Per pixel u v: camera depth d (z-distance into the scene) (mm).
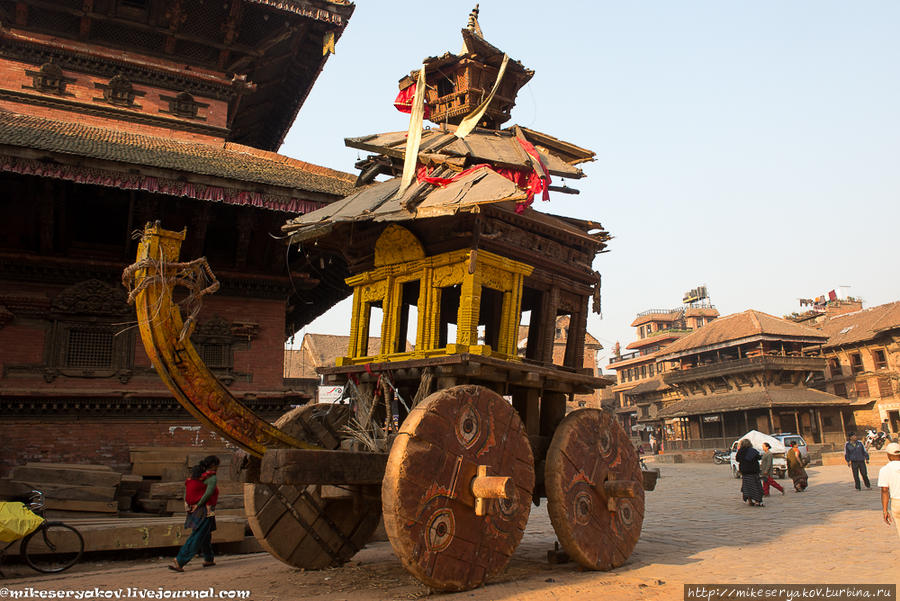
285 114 22781
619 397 84688
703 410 57188
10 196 12812
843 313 68938
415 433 5777
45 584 7578
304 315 22969
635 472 8289
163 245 5516
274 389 14945
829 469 31516
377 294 8266
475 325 7059
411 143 8016
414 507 5664
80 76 17125
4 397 12242
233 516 10977
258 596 6375
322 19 17953
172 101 18047
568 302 8742
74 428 12914
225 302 14953
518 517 6672
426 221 7551
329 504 7793
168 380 5543
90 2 16422
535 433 7926
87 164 11844
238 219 13805
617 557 7582
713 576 6902
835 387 59219
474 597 5945
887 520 7422
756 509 15156
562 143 10039
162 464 12188
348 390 8039
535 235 8031
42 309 13156
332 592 6449
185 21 17500
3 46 16453
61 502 10359
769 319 59406
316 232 8141
